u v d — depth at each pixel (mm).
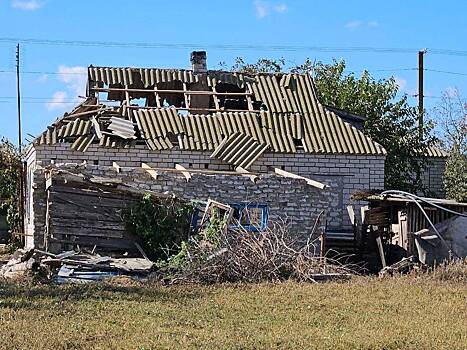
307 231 26031
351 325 14773
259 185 26094
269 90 33031
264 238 22203
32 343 12461
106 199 23984
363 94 37844
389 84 38188
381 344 12906
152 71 33906
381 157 30359
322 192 26156
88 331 13594
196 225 24594
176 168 27203
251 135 30297
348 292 19047
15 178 35625
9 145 36969
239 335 13484
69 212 23594
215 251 21531
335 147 30219
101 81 33156
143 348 12242
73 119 30469
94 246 23656
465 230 25375
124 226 23969
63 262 21484
